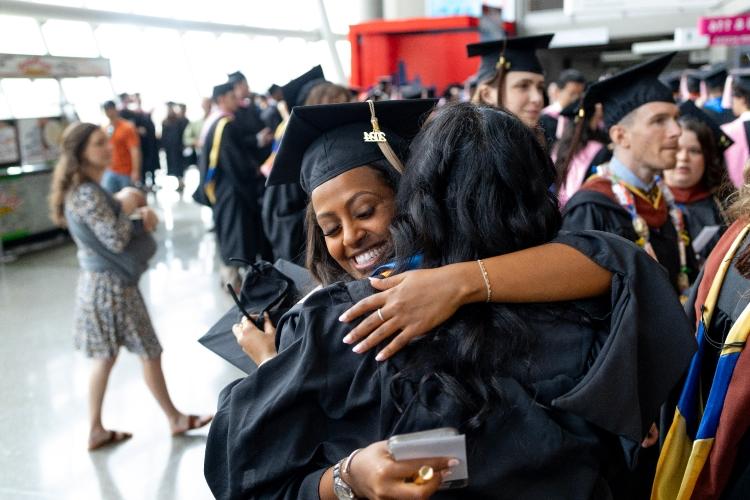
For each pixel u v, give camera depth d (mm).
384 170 1212
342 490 879
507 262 976
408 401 907
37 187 8375
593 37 9609
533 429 903
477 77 3328
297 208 3869
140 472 3191
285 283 1457
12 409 3902
